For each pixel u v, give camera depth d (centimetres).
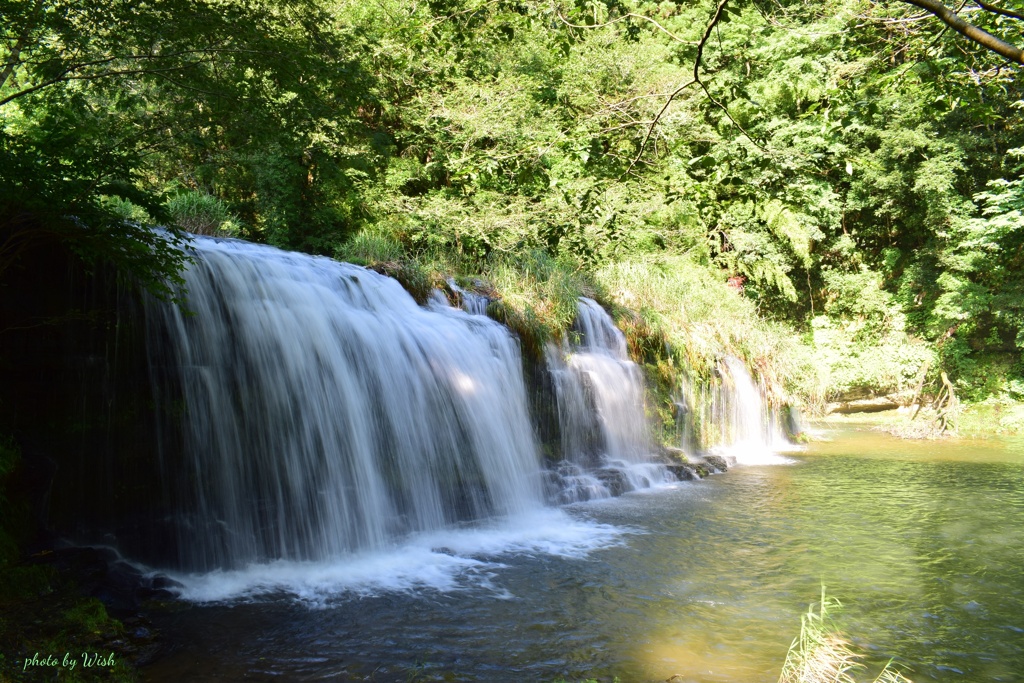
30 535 634
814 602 676
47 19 736
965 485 1252
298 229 1577
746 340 1872
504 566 785
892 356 2530
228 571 752
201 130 1048
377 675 516
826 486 1242
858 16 895
